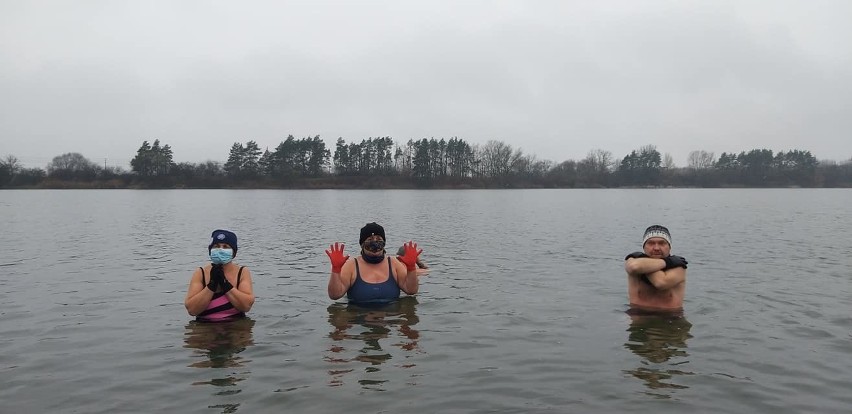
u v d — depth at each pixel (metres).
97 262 14.26
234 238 8.36
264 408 4.95
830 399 5.16
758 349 6.70
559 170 149.62
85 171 123.75
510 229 25.02
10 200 60.88
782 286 10.80
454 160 131.75
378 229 9.59
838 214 37.03
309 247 17.73
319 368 6.02
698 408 4.96
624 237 21.34
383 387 5.46
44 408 4.97
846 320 8.09
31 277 11.95
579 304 9.25
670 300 8.94
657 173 145.25
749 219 32.06
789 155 148.88
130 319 8.21
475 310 8.81
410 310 8.81
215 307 8.23
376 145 130.38
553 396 5.23
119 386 5.51
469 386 5.49
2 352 6.61
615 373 5.87
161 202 56.50
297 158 127.38
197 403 5.07
